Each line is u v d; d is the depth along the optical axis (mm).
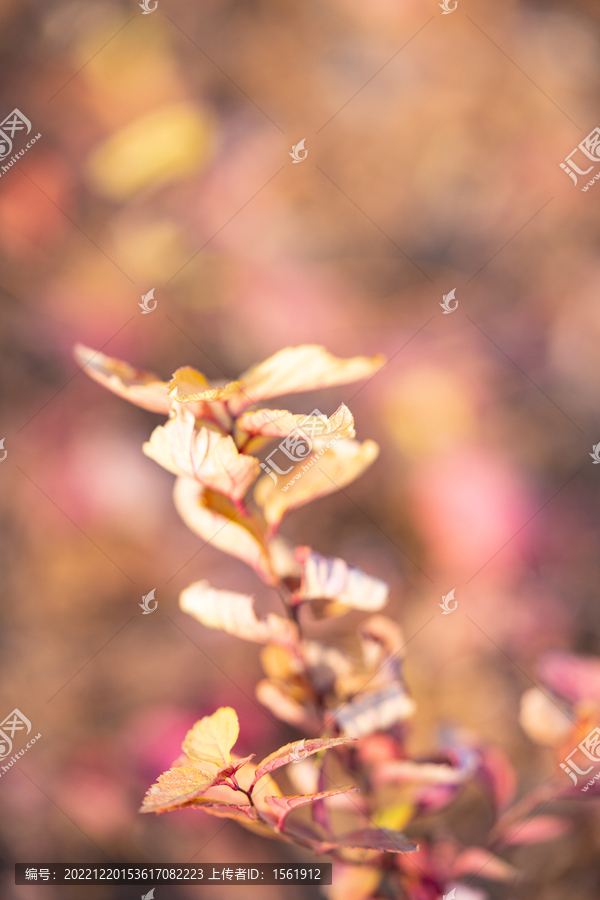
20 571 987
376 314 1192
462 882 490
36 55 1264
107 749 818
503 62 1386
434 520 1008
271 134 1272
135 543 1008
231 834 718
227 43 1309
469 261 1258
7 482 1015
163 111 1184
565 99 1368
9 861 728
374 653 479
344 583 455
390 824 482
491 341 1180
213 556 998
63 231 1148
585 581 977
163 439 439
